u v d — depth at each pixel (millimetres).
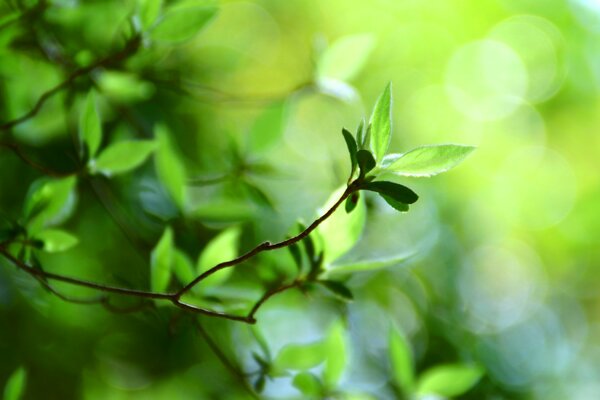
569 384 1677
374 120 540
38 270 596
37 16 692
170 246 621
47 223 632
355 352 975
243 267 712
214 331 819
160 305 622
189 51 1026
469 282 1445
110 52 710
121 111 756
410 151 538
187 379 856
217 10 644
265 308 706
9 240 607
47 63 734
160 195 776
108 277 864
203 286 630
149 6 640
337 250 584
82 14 732
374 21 1742
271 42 1545
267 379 653
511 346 1364
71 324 925
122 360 922
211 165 785
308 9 1659
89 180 718
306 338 825
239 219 712
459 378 670
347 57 724
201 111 1004
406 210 534
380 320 1097
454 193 1629
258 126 728
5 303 923
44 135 760
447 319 1183
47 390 991
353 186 534
